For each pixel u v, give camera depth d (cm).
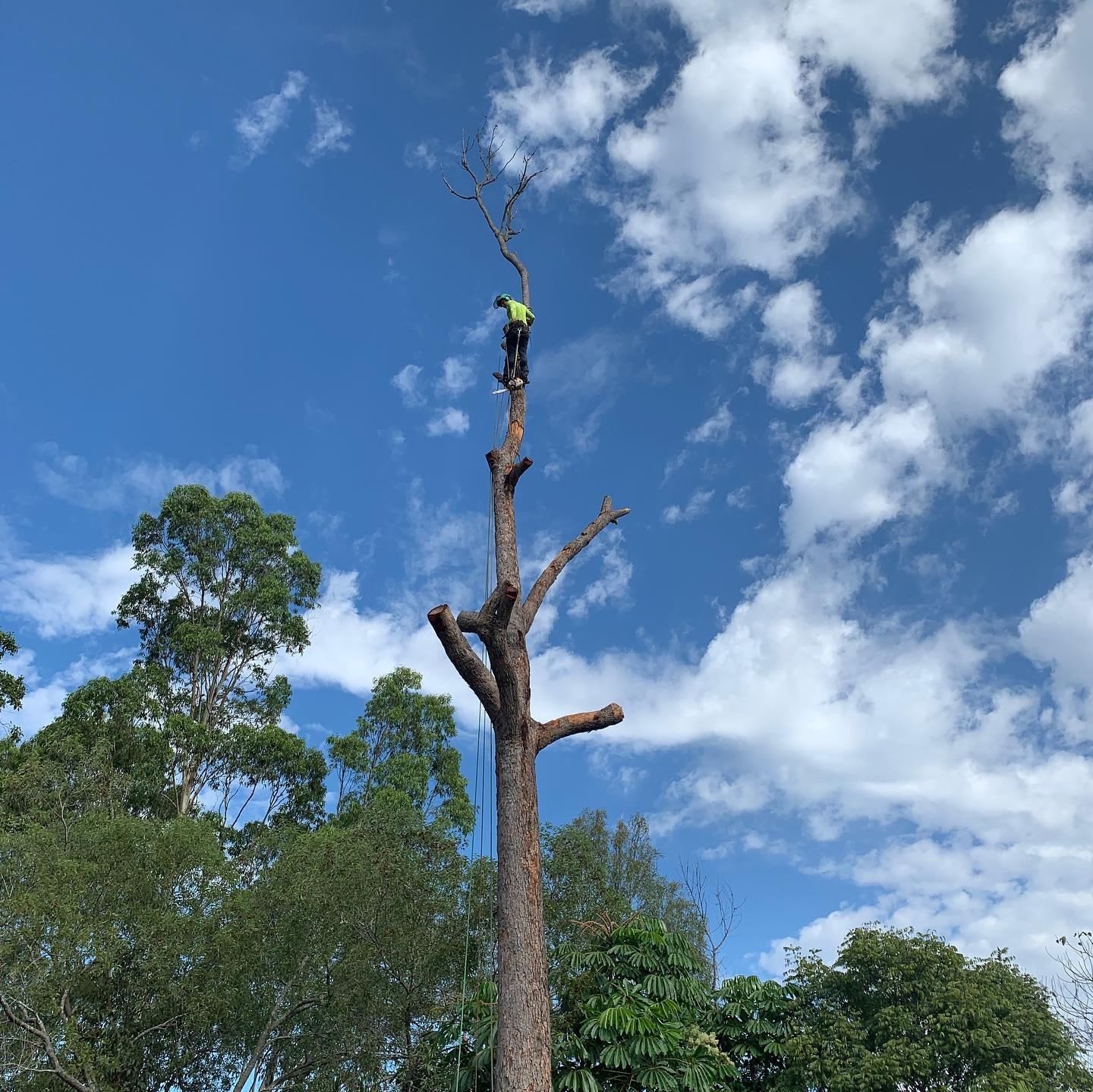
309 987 1747
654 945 1476
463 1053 1391
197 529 3384
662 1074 1287
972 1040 1477
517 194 1491
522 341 1366
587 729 1160
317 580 3500
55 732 2578
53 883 1593
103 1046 1589
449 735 3291
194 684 3162
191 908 1797
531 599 1194
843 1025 1540
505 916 1012
